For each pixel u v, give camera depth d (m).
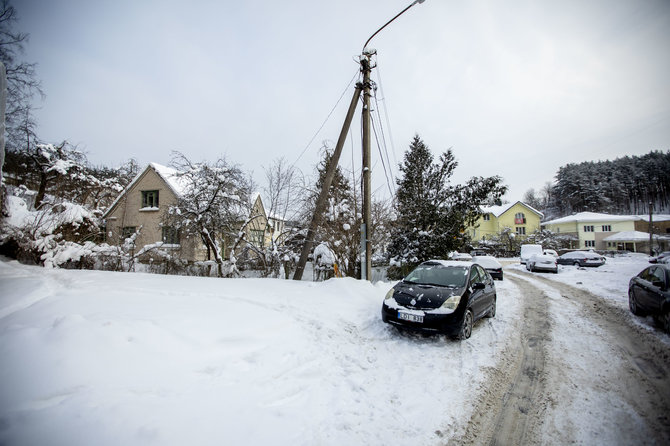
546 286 12.53
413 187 16.38
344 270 11.09
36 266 9.79
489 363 4.61
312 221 9.69
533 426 3.12
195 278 8.72
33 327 3.74
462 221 14.28
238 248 13.48
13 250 10.53
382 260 15.19
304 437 2.79
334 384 3.86
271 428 2.85
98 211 14.99
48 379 2.89
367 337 5.53
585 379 4.07
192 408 2.93
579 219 42.44
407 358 4.73
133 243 13.12
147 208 19.91
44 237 10.34
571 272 17.67
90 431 2.38
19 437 2.23
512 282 14.00
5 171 14.79
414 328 5.33
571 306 8.48
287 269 12.29
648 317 6.98
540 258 18.45
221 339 4.36
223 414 2.93
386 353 4.89
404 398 3.60
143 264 13.52
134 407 2.74
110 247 11.87
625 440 2.86
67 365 3.09
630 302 7.52
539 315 7.52
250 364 4.01
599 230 41.31
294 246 12.33
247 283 8.12
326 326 5.71
